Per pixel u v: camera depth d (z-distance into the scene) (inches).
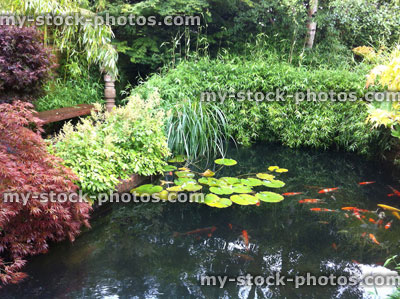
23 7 160.7
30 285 74.4
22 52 132.2
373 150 179.2
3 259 81.9
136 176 133.7
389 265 85.0
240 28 251.0
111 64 180.5
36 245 86.7
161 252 89.4
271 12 252.2
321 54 241.6
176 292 73.1
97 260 85.0
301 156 179.8
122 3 229.8
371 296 72.8
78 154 111.4
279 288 75.1
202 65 205.2
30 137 90.4
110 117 137.3
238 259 86.7
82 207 93.4
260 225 105.3
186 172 146.6
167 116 169.9
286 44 246.7
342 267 83.8
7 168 76.5
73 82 210.1
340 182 142.4
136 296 71.6
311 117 188.4
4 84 130.5
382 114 146.9
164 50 249.9
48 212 84.8
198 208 116.1
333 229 103.0
